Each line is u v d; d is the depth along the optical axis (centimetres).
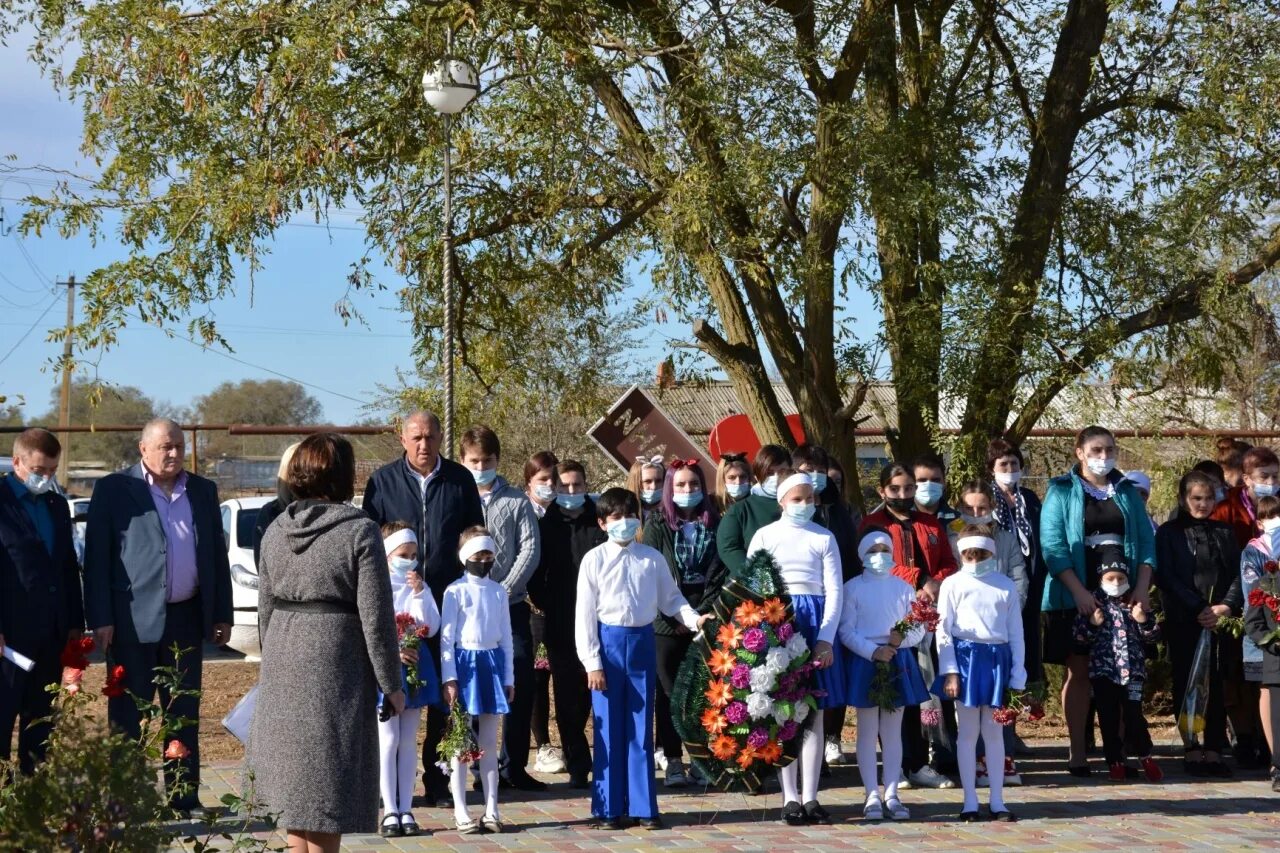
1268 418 1980
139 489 784
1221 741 944
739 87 1128
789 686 773
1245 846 724
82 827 436
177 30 1203
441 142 1213
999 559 892
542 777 929
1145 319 1200
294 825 527
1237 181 1162
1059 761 995
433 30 1151
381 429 1597
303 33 1139
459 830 752
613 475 2372
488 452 863
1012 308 1138
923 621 762
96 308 1184
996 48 1362
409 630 746
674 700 803
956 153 1190
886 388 1288
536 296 1452
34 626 745
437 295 1392
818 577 801
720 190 1116
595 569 770
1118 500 939
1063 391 1168
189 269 1201
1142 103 1253
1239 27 1176
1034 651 909
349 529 542
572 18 1169
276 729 536
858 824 779
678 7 1173
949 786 898
